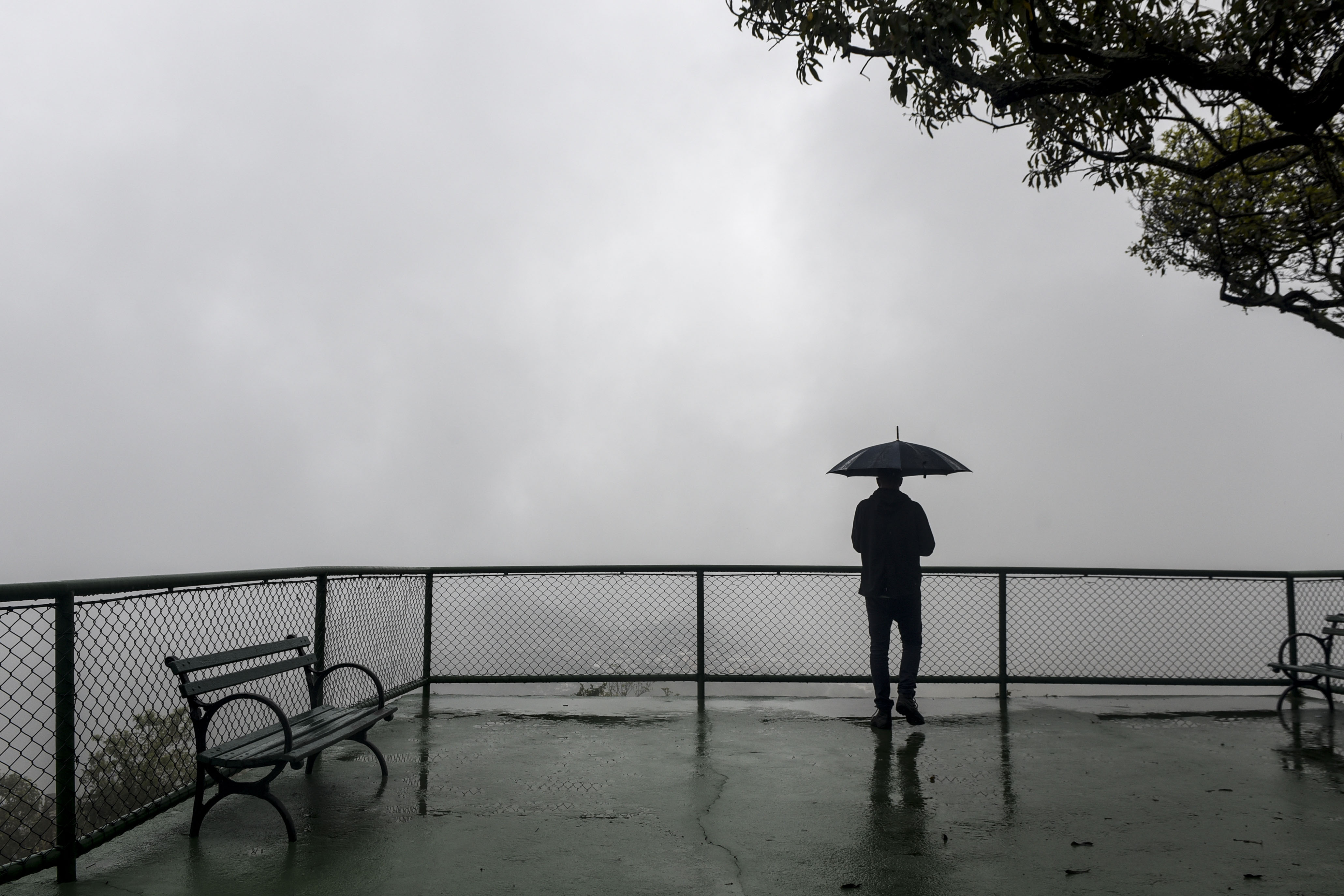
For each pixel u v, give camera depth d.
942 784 5.64
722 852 4.36
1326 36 6.41
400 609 8.38
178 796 4.90
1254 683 8.86
